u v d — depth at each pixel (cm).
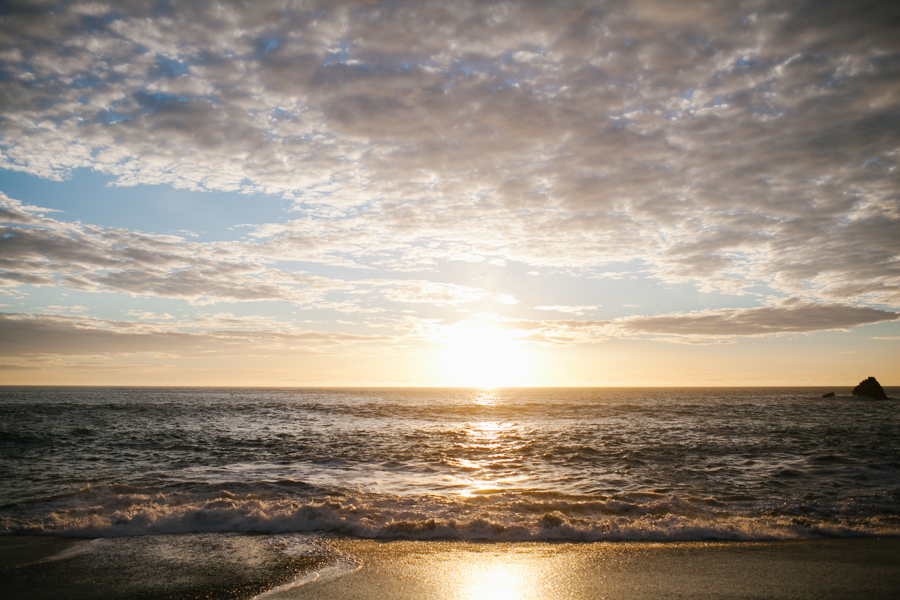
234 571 716
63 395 9394
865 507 1095
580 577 700
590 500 1166
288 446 2147
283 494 1199
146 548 820
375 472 1562
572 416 4134
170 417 3775
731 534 918
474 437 2533
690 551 825
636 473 1549
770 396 10744
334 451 2003
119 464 1678
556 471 1590
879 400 8119
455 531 923
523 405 5966
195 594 628
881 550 829
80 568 720
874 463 1680
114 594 626
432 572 718
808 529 942
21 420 3416
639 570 729
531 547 845
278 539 877
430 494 1249
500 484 1394
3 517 968
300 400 7562
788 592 641
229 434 2617
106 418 3634
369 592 639
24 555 774
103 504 1059
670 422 3528
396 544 856
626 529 937
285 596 623
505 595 633
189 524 952
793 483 1386
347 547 836
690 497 1206
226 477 1445
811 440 2380
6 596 614
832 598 621
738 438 2480
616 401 7594
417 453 1959
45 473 1498
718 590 648
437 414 4331
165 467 1623
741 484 1379
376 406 5628
